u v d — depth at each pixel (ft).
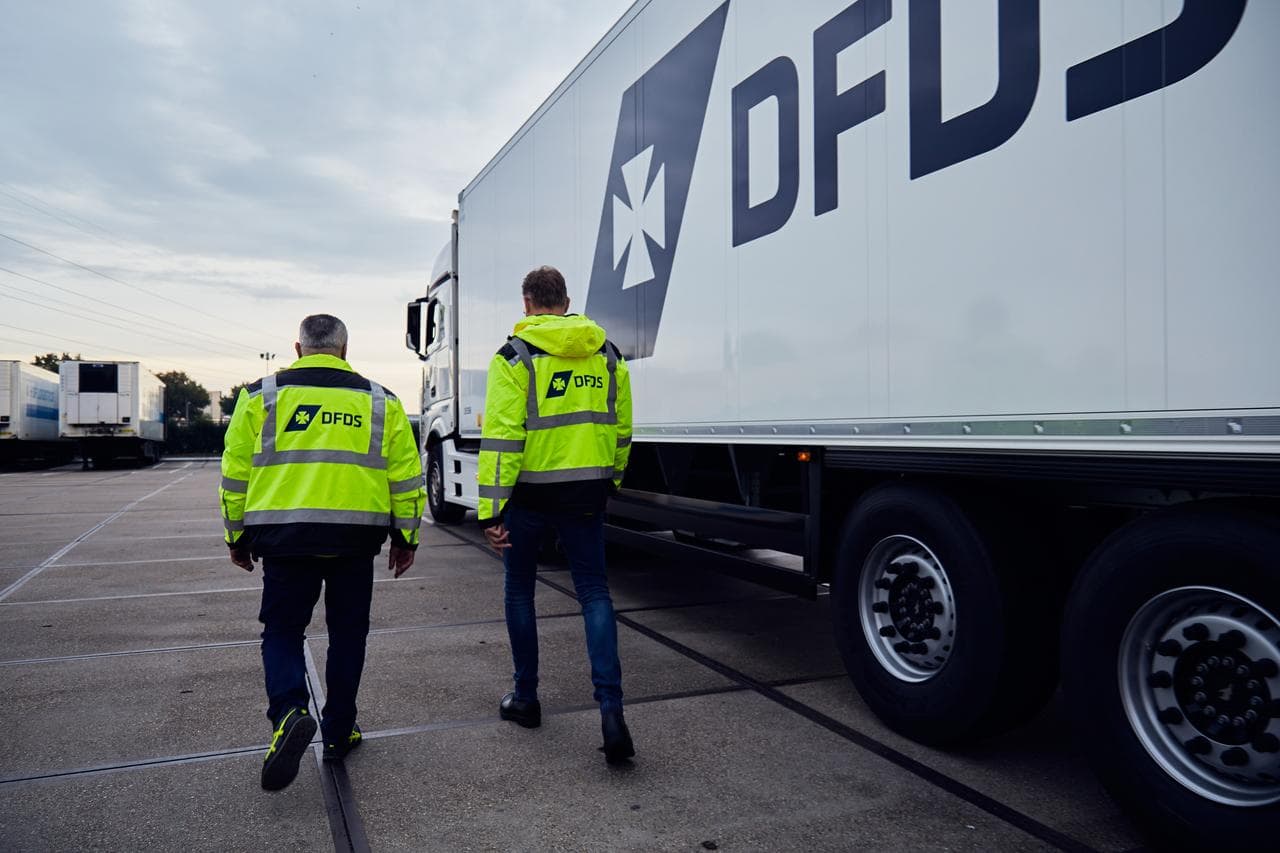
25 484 73.41
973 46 9.32
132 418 99.91
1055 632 10.05
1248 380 6.74
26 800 9.81
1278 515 7.26
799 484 14.57
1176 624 8.09
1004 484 10.17
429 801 9.74
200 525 39.19
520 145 23.17
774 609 19.85
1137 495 8.68
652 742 11.49
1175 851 8.04
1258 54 6.66
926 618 11.09
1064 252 8.26
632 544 19.74
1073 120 8.16
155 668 15.21
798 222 12.25
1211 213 6.98
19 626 18.53
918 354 10.09
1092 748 8.68
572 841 8.81
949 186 9.62
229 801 9.77
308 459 10.16
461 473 31.65
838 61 11.45
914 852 8.55
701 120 14.71
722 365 14.20
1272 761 7.38
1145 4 7.52
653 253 16.30
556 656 15.79
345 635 10.84
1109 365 7.84
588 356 11.48
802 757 10.95
